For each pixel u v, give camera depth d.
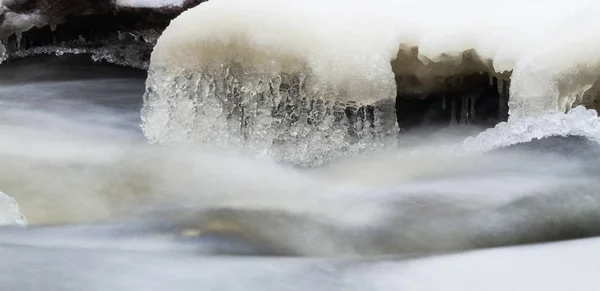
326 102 9.86
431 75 10.62
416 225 6.96
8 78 19.97
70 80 19.88
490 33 9.88
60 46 23.34
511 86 9.39
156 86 10.67
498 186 7.92
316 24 9.86
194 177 9.34
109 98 17.39
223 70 10.27
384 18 10.23
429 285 5.50
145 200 8.57
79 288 5.32
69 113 15.27
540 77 9.04
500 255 6.21
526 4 10.48
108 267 5.83
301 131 10.09
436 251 6.59
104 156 10.35
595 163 8.34
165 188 9.01
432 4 10.62
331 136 9.99
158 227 7.07
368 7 10.37
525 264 5.94
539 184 7.82
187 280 5.56
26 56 22.95
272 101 10.09
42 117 14.67
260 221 7.23
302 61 9.76
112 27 22.44
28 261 5.92
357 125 9.97
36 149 11.05
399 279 5.63
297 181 9.20
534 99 9.12
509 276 5.66
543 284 5.46
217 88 10.40
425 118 11.32
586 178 7.91
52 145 11.49
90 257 6.09
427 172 8.91
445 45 9.95
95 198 8.70
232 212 7.57
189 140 10.73
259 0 10.41
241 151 10.41
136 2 20.69
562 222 6.97
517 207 7.20
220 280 5.58
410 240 6.73
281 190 8.78
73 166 9.84
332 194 8.42
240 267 5.91
